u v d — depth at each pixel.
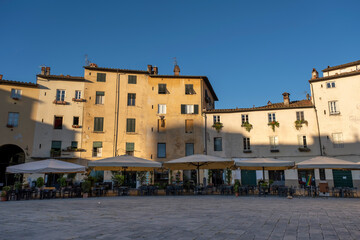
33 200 17.31
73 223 8.95
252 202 15.88
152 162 20.95
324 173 29.98
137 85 35.38
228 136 33.94
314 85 32.47
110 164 19.92
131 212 11.61
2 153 31.42
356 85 30.30
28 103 31.97
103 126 33.47
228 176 32.59
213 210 12.28
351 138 29.62
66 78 33.34
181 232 7.61
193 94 35.75
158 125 34.75
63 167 19.23
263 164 21.05
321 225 8.69
